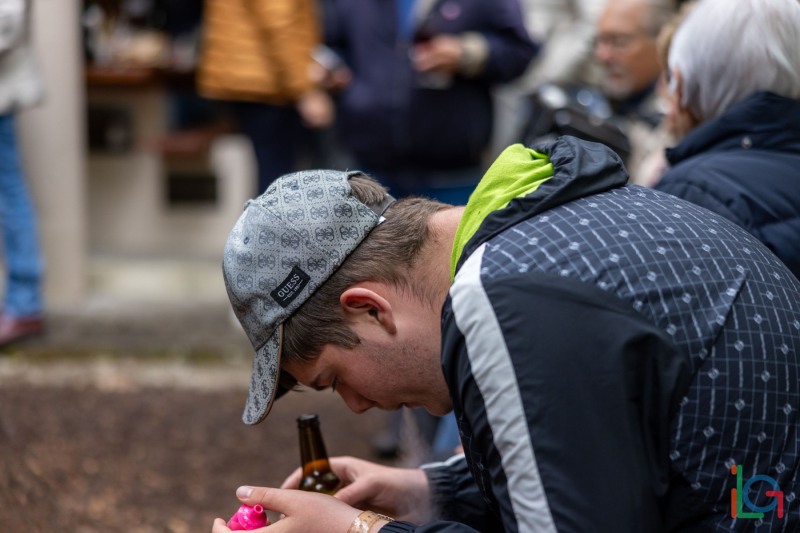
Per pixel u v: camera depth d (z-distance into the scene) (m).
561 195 2.47
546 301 2.24
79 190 8.90
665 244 2.39
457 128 6.43
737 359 2.30
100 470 5.94
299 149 9.12
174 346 7.87
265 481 5.93
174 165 10.48
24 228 7.72
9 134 7.53
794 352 2.38
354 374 2.64
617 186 2.60
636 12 5.50
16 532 5.04
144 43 9.96
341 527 2.65
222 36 7.40
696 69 3.49
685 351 2.28
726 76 3.42
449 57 6.18
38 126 8.59
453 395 2.35
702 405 2.27
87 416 6.72
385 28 6.42
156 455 6.20
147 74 9.84
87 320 8.43
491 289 2.26
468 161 6.58
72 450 6.17
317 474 3.28
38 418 6.63
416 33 6.34
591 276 2.30
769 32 3.36
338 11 6.67
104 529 5.20
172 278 9.80
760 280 2.42
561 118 4.44
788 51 3.37
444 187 6.60
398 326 2.57
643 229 2.41
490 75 6.39
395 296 2.57
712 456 2.28
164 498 5.62
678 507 2.30
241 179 10.50
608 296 2.27
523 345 2.21
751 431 2.29
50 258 8.82
